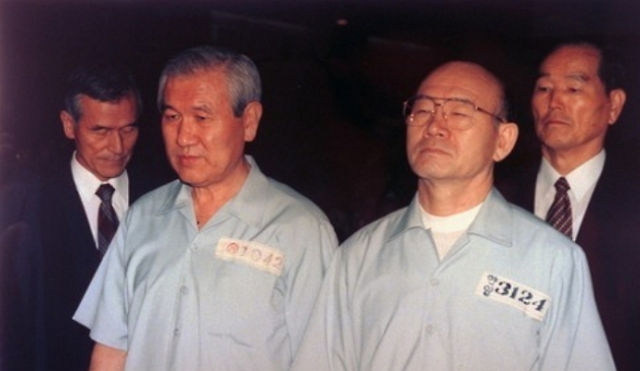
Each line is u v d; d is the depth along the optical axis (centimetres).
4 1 439
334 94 402
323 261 278
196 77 269
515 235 257
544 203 327
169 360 275
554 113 318
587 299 256
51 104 409
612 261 311
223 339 270
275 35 525
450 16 502
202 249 278
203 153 269
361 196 384
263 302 271
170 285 277
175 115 271
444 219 262
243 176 285
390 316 257
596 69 316
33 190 340
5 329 331
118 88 333
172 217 287
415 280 257
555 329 251
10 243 334
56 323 335
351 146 389
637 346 304
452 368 250
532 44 380
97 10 457
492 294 251
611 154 323
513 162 333
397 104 407
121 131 337
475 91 253
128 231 293
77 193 342
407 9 501
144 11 480
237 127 273
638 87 330
